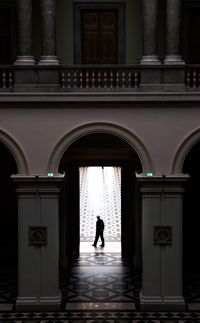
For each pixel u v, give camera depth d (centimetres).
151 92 1459
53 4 1472
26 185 1482
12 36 1602
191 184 1912
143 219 1496
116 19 1599
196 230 1922
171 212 1491
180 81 1468
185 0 1594
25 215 1495
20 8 1467
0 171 1905
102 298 1606
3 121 1476
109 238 2347
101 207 3120
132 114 1474
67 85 1486
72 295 1633
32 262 1505
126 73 1490
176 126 1476
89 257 2041
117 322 1429
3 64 1616
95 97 1457
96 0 1584
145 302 1505
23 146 1480
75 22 1590
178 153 1483
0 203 1919
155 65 1459
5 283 1753
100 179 4025
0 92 1470
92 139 1756
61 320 1444
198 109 1473
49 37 1475
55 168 1491
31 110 1473
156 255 1503
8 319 1448
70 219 1944
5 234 1930
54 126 1477
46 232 1497
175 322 1427
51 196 1491
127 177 1964
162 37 1584
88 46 1603
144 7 1472
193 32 1614
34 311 1503
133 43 1599
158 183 1477
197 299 1602
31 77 1469
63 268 1816
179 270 1503
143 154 1488
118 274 1833
